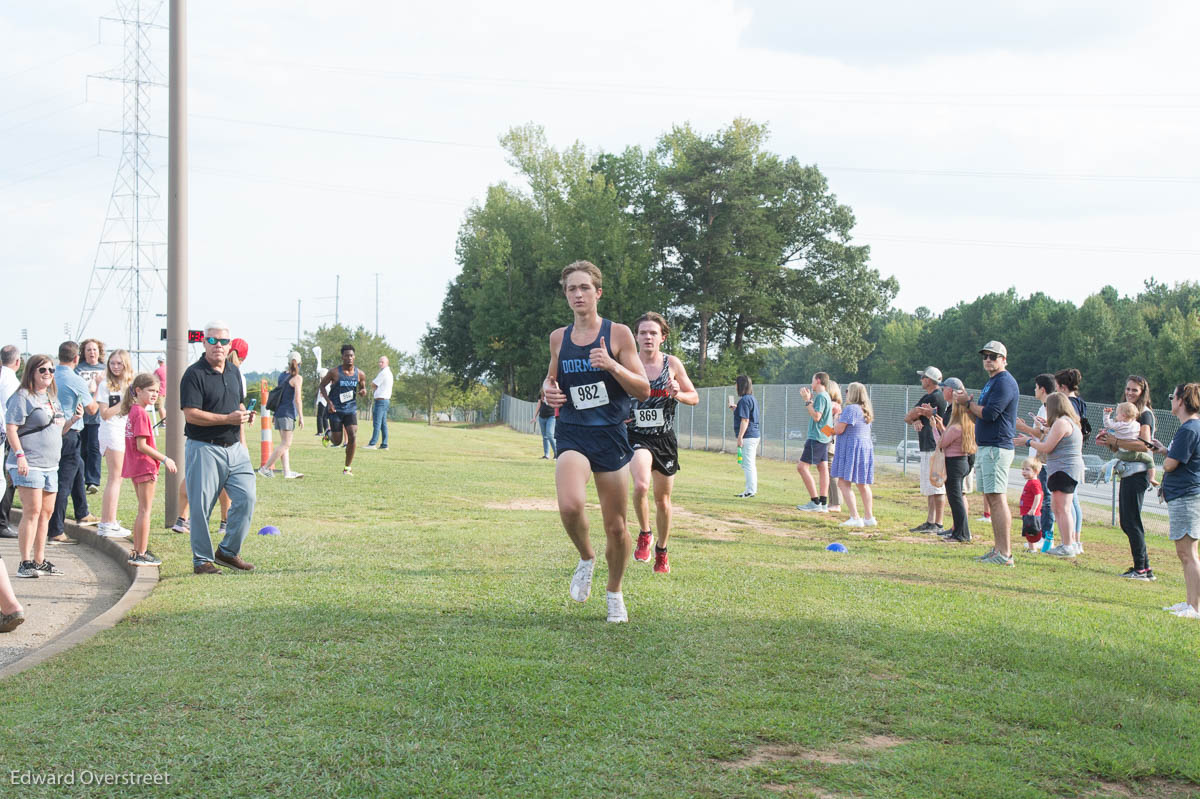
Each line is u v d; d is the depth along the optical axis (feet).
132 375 32.65
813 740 13.05
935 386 43.91
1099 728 14.23
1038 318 289.53
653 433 25.57
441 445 90.53
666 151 243.81
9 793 10.75
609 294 208.85
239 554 26.94
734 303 221.25
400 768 11.59
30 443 27.27
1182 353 220.23
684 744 12.66
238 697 14.06
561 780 11.36
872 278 223.71
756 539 35.01
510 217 235.40
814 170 223.51
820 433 46.55
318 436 88.38
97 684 14.70
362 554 27.76
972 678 16.42
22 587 25.89
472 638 17.72
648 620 19.69
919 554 32.89
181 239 33.04
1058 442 35.01
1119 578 30.53
